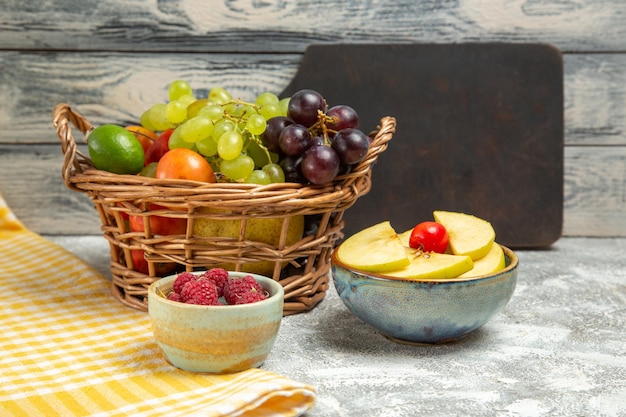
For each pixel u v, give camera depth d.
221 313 0.91
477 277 0.95
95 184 1.03
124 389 0.90
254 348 0.92
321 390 0.92
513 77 1.30
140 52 1.33
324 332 1.03
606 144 1.35
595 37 1.33
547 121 1.30
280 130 1.03
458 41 1.33
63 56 1.33
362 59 1.30
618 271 1.21
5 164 1.36
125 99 1.34
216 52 1.33
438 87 1.30
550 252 1.30
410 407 0.89
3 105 1.34
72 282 1.13
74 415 0.86
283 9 1.32
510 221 1.32
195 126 1.02
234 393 0.87
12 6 1.31
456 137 1.31
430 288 0.95
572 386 0.92
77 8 1.32
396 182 1.31
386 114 1.31
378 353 0.99
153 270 1.05
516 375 0.94
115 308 1.07
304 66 1.31
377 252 0.99
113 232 1.06
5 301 1.07
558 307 1.09
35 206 1.37
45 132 1.35
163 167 1.01
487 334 1.03
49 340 0.99
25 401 0.88
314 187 1.01
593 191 1.37
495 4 1.32
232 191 0.98
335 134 1.05
